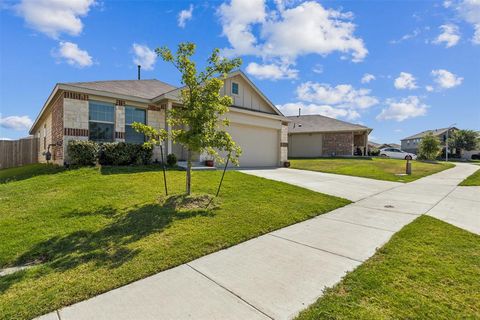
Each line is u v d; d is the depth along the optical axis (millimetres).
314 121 29578
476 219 5340
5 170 12891
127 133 11570
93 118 10703
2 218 4805
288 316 2258
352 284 2756
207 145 6145
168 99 11266
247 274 3033
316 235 4410
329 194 7824
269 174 11688
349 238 4242
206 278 2936
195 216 5117
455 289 2623
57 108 11227
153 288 2719
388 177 12742
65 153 9930
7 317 2234
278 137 16859
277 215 5402
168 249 3648
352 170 15078
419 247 3768
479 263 3227
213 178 9055
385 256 3475
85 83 11438
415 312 2258
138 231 4305
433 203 6961
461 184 10766
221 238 4105
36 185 7336
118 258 3363
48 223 4570
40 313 2293
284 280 2889
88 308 2373
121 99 11211
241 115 14367
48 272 3010
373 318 2176
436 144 28047
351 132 26016
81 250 3596
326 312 2279
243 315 2271
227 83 14031
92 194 6398
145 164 11133
